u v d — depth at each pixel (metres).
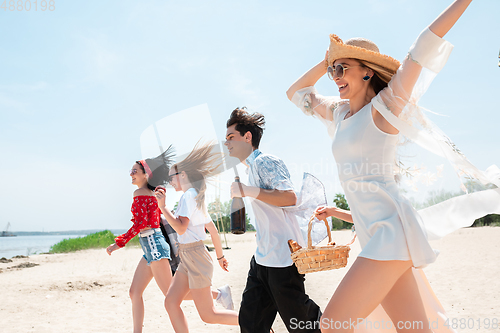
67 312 5.80
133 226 4.04
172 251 4.18
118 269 10.82
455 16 2.16
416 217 2.28
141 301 4.14
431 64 2.24
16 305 6.30
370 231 2.35
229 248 16.20
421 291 2.45
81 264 12.40
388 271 2.14
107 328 4.90
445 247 12.68
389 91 2.36
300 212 3.09
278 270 2.82
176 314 3.57
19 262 13.82
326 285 6.88
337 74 2.50
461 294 5.64
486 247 12.02
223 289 4.09
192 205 3.36
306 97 3.13
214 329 4.64
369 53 2.41
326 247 2.48
